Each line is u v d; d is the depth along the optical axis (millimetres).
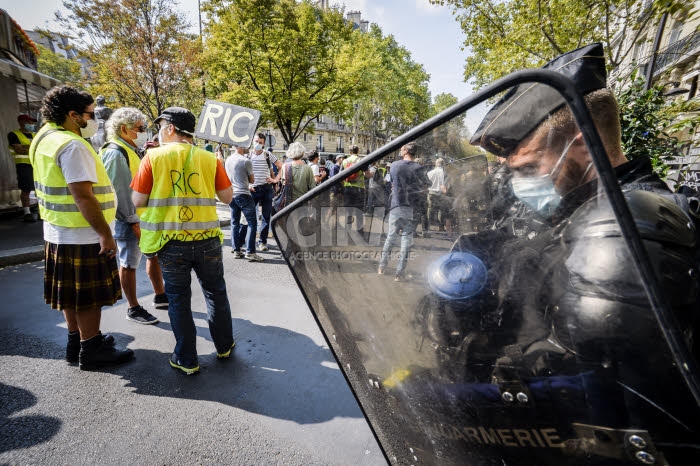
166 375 2512
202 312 3578
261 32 15102
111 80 10078
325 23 17172
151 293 3916
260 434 1989
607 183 457
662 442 514
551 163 548
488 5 6922
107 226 2377
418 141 616
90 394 2281
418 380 721
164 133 2490
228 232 7047
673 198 722
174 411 2154
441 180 616
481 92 544
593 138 462
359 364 814
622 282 494
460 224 625
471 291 624
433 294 655
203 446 1896
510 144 571
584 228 529
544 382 582
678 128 2658
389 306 709
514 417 623
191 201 2373
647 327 489
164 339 3000
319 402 2262
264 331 3174
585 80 772
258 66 15906
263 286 4246
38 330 3039
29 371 2492
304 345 2951
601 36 5992
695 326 573
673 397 500
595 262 515
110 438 1930
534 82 505
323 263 753
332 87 17125
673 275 535
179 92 11125
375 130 38625
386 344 743
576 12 5254
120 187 2957
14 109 7727
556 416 582
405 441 815
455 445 719
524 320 593
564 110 517
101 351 2557
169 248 2371
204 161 2447
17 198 7645
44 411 2113
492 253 607
